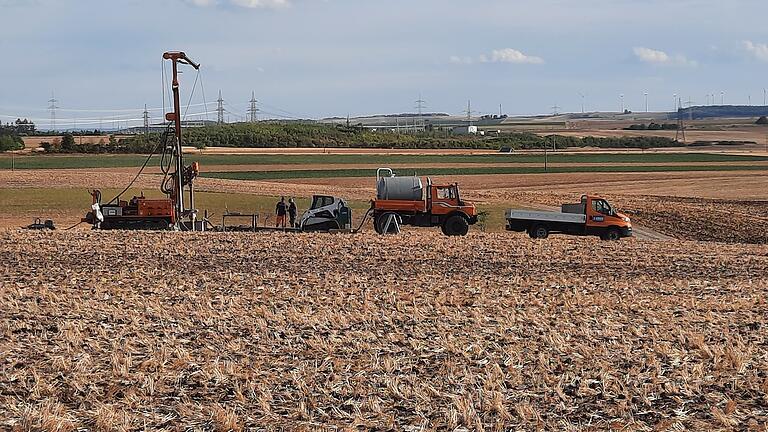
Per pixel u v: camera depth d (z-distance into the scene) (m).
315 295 20.86
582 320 17.61
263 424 11.07
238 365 13.62
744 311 19.30
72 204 59.50
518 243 33.16
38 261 26.80
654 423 11.08
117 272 24.61
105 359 14.04
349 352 14.52
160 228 38.31
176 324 16.80
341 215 38.78
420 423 11.02
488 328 16.67
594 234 38.28
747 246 34.72
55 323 16.89
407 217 38.12
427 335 15.99
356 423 11.02
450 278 24.45
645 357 14.20
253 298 20.25
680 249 32.69
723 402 11.80
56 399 11.98
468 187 82.81
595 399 12.02
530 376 13.08
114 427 10.84
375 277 24.39
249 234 34.84
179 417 11.32
